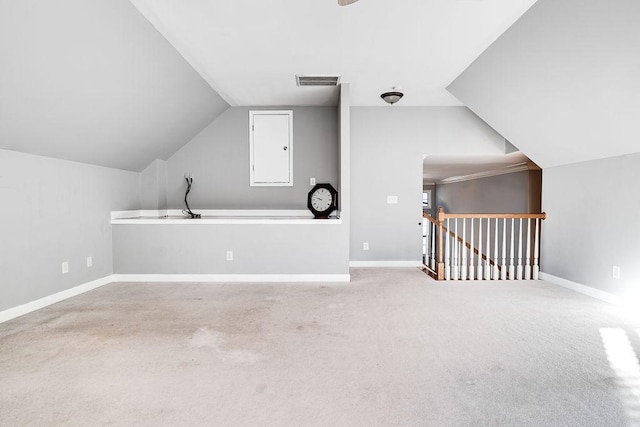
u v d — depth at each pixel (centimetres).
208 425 166
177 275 448
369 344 254
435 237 548
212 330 281
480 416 171
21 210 318
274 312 324
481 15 283
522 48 311
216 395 190
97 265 421
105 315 316
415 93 481
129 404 182
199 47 337
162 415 173
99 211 425
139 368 219
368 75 412
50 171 351
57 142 335
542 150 423
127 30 277
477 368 218
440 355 236
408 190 543
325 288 410
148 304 349
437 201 1224
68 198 375
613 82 275
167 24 292
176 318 308
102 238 430
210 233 446
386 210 544
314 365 223
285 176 532
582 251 391
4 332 276
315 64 379
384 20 290
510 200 724
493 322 297
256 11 275
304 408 178
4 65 230
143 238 448
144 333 275
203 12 274
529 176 654
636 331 277
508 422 166
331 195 504
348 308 336
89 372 214
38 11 214
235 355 237
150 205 516
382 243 547
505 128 432
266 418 171
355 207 544
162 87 373
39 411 176
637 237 324
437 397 187
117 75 312
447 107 540
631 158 330
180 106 430
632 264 330
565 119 350
